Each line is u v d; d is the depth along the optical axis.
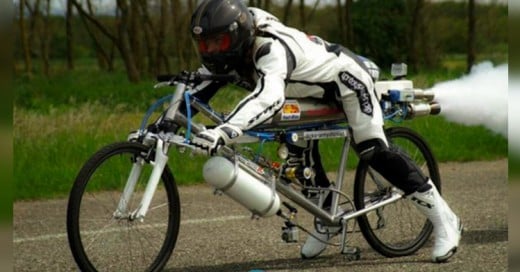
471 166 14.45
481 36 39.31
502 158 15.36
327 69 6.96
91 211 6.75
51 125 14.77
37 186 11.96
